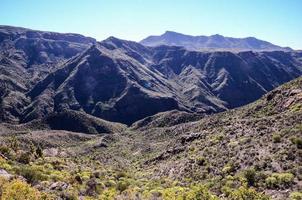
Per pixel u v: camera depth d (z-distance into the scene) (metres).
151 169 60.06
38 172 33.66
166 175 50.28
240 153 42.38
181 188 37.62
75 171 45.81
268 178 33.00
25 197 24.70
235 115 79.00
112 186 41.72
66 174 39.53
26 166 38.34
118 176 52.22
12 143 51.34
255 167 36.91
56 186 31.17
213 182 37.78
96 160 77.88
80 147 113.75
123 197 34.66
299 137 39.28
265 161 37.19
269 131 46.03
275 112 62.91
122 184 42.00
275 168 35.44
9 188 24.45
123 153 98.50
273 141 41.44
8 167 32.72
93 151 107.50
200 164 45.59
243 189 30.73
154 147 93.38
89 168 54.56
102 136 141.12
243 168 38.47
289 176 32.50
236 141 47.75
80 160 65.31
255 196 30.06
